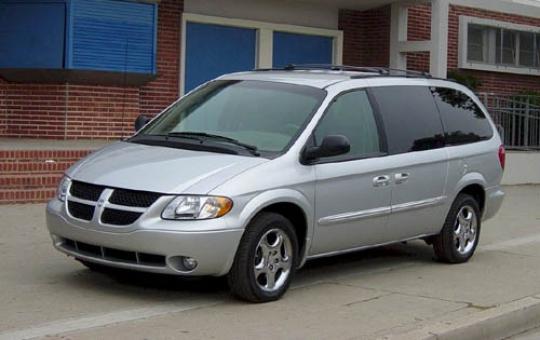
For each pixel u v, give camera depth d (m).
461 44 19.23
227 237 6.50
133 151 7.37
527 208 13.77
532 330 7.13
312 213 7.21
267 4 16.69
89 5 13.63
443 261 9.08
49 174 11.42
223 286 7.49
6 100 14.08
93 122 14.10
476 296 7.53
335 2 17.27
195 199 6.48
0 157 11.21
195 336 5.94
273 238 6.95
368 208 7.79
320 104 7.61
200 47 15.88
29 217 10.16
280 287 7.04
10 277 7.49
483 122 9.55
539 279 8.37
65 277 7.57
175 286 7.43
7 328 5.97
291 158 7.09
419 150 8.41
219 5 15.99
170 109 8.35
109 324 6.17
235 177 6.67
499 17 20.09
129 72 14.15
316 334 6.09
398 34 17.59
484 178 9.28
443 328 6.31
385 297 7.38
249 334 6.04
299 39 17.31
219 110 7.91
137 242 6.47
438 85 9.10
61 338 5.76
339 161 7.52
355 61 18.22
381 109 8.19
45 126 13.94
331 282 7.96
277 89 7.93
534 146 17.58
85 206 6.83
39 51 13.60
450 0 18.97
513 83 20.62
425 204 8.44
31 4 13.62
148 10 14.28
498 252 9.87
